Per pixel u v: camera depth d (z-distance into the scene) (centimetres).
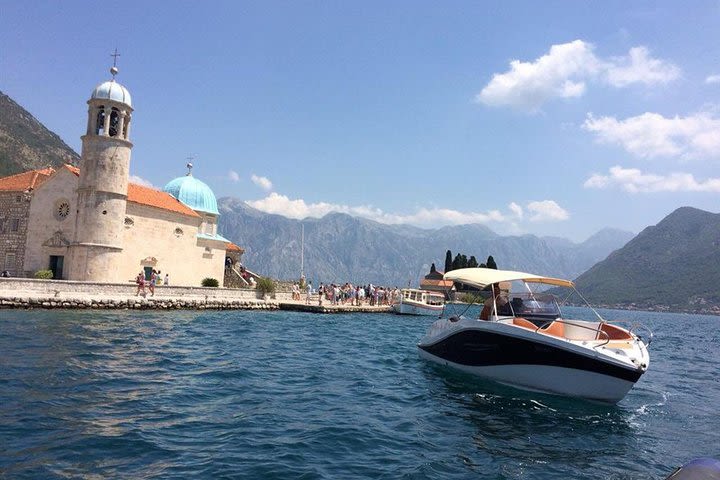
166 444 818
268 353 1928
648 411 1316
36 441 784
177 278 5222
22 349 1587
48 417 905
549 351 1345
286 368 1612
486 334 1505
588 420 1170
